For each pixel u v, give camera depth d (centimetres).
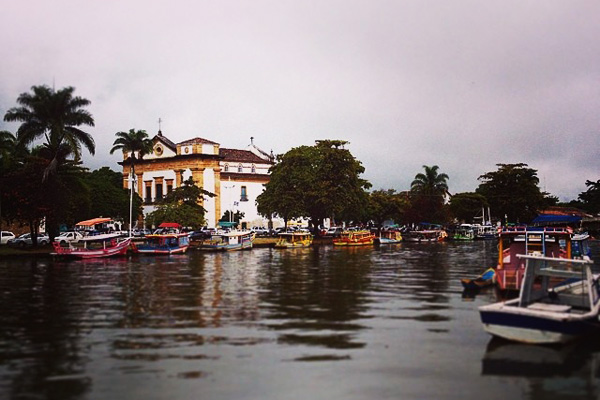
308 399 1377
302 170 9075
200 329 2122
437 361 1688
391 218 12488
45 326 2186
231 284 3541
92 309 2577
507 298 2889
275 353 1770
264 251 7331
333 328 2136
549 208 13550
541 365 1650
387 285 3475
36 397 1384
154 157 11700
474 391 1445
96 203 9462
